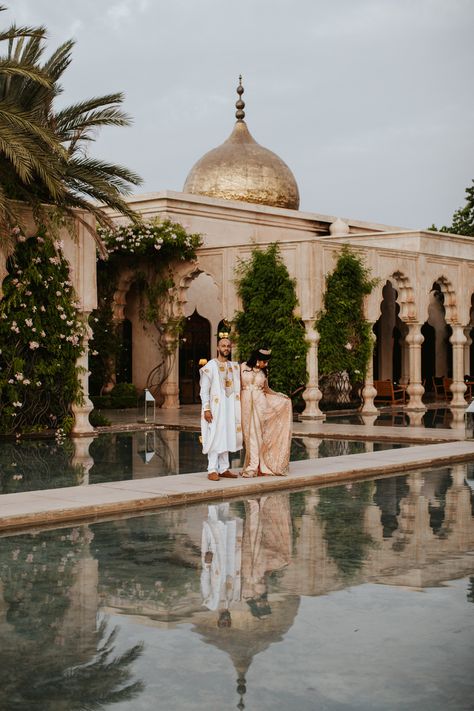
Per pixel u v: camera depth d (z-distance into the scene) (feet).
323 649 15.15
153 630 16.19
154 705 12.84
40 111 51.29
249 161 89.76
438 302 99.86
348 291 67.41
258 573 20.29
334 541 23.77
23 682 13.74
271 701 12.96
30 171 47.14
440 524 26.14
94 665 14.43
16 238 49.52
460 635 15.87
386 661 14.56
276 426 34.65
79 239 53.36
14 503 27.73
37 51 52.42
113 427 57.11
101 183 51.16
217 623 16.58
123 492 30.07
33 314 50.93
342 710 12.65
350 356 67.97
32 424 52.16
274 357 65.82
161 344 76.18
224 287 69.67
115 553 22.29
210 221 79.05
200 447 47.24
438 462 40.14
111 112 52.75
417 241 75.31
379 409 76.23
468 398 88.94
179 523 26.27
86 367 54.13
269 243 67.00
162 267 74.59
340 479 35.37
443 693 13.25
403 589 18.90
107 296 76.54
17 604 17.84
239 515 27.63
